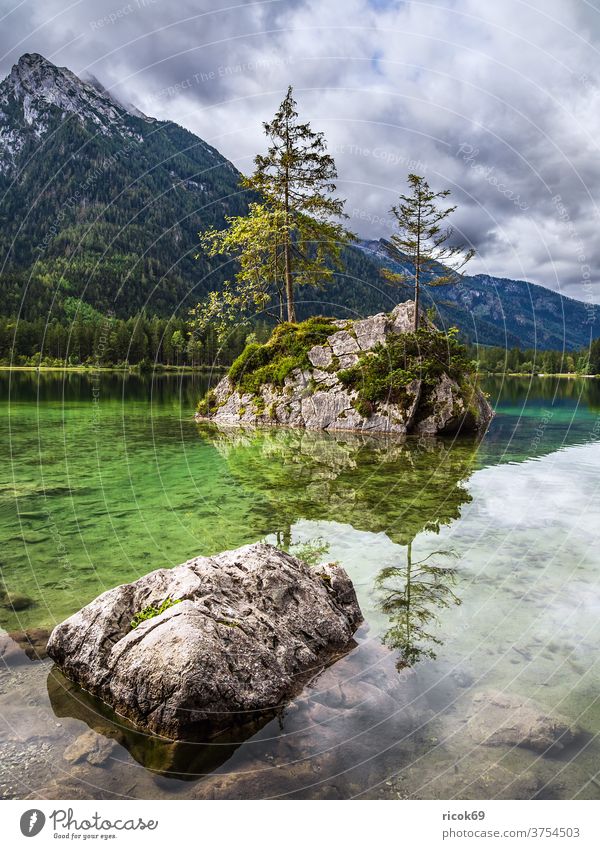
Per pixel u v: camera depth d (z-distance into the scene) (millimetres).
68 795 3844
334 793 3887
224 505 11484
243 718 4711
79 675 5246
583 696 4957
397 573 7988
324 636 5922
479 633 6215
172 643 4922
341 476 14508
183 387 56906
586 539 9547
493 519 10719
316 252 32438
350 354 27031
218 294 32719
